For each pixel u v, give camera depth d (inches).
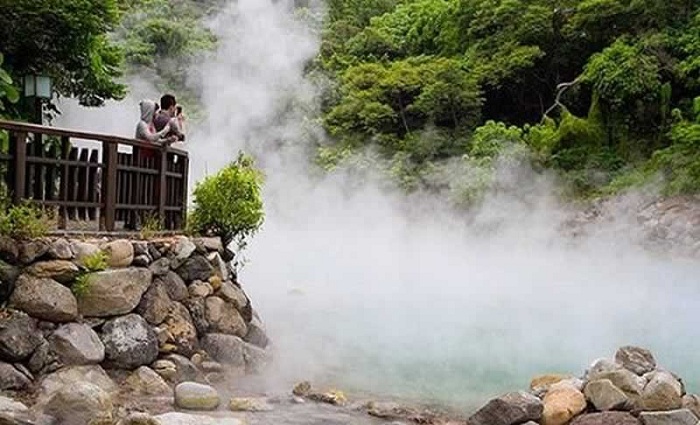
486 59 1311.5
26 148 249.9
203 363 277.6
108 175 275.0
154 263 278.7
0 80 375.9
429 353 354.3
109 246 260.5
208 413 228.2
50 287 242.2
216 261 307.9
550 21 1244.5
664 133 1034.7
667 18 1120.8
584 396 233.3
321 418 234.1
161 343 268.1
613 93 1067.9
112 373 249.8
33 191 254.7
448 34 1461.6
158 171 305.9
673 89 1085.1
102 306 252.7
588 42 1226.6
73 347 238.8
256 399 248.7
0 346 226.2
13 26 386.6
